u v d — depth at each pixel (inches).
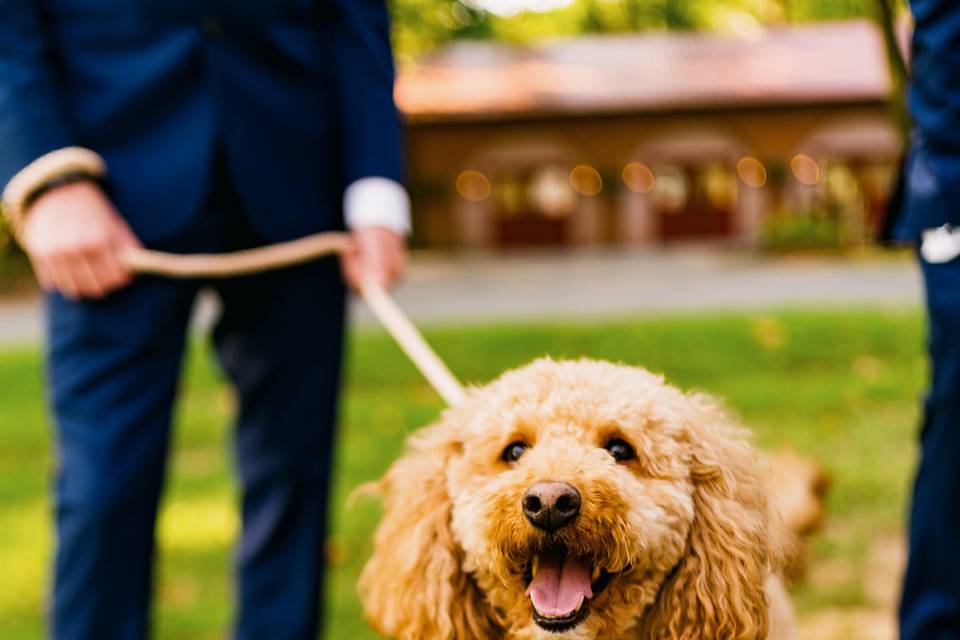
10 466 233.6
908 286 603.2
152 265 96.7
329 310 108.4
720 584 82.4
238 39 101.0
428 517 88.0
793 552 96.3
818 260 863.7
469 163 1069.8
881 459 199.3
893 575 146.7
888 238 107.5
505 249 1084.5
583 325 374.3
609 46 1194.0
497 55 1177.4
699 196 1073.5
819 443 213.6
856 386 266.7
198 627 137.2
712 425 88.7
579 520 75.0
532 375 88.0
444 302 627.2
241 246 105.0
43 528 183.8
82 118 98.7
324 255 108.2
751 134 1047.0
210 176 99.4
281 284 105.3
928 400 96.3
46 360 100.0
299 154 106.2
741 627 82.4
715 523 83.4
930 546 95.6
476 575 87.4
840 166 1042.1
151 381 98.5
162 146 99.6
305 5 106.6
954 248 93.0
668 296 601.9
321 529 109.3
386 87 114.0
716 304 529.7
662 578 84.4
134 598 97.7
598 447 82.0
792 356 313.4
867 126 1030.4
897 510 170.7
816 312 388.8
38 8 97.8
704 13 1455.5
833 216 978.7
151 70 98.2
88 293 95.6
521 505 76.2
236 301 105.7
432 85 1093.8
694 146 1055.6
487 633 90.1
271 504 108.0
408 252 1074.7
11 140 93.2
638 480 81.1
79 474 95.5
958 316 90.9
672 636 83.9
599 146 1066.1
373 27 114.4
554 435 82.0
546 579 79.3
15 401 310.0
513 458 84.0
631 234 1076.5
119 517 95.7
